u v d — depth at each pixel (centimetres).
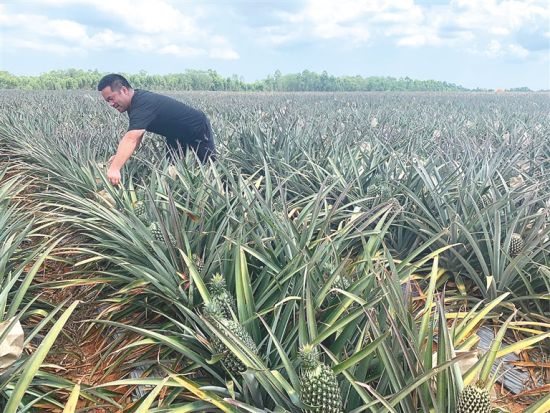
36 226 583
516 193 483
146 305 372
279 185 395
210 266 356
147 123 580
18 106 2167
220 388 246
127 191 574
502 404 300
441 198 487
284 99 3438
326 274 337
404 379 225
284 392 238
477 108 2511
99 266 475
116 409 295
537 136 982
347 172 615
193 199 494
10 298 376
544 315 380
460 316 383
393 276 280
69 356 360
